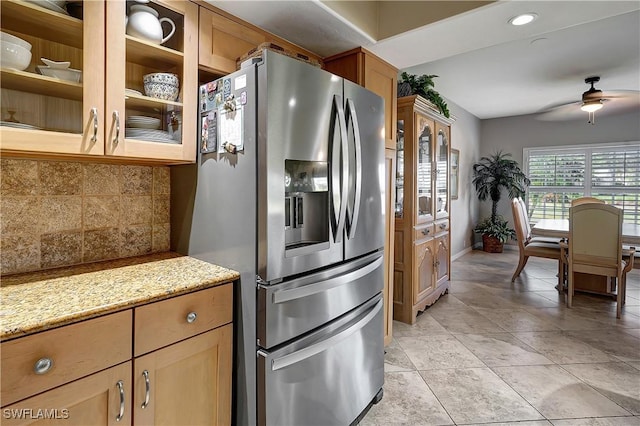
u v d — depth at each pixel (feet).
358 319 5.65
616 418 5.90
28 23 3.89
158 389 3.74
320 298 4.85
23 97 3.84
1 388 2.71
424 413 6.06
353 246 5.54
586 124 19.33
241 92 4.40
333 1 5.68
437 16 6.03
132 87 4.87
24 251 4.45
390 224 8.54
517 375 7.29
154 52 4.71
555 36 10.16
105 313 3.29
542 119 19.57
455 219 19.15
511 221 21.67
